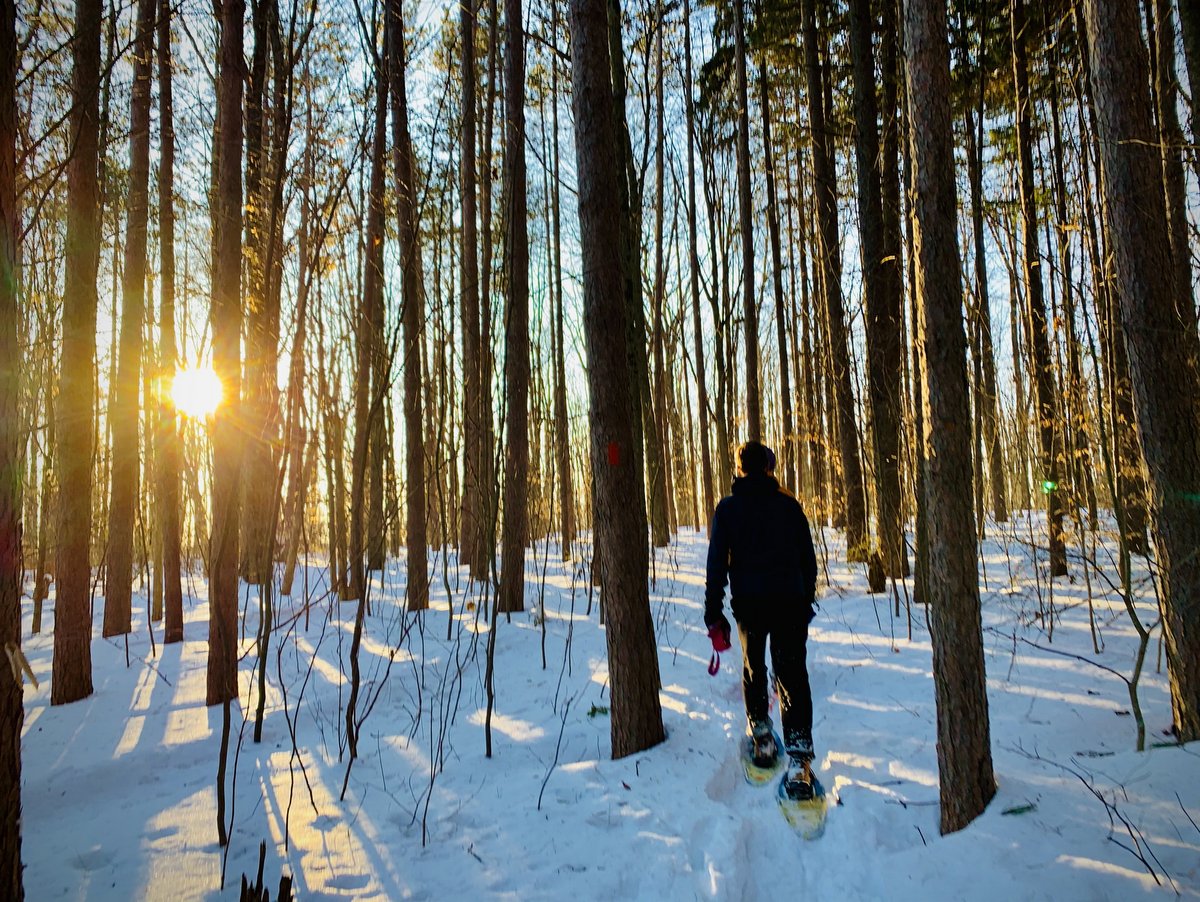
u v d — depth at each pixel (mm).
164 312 8227
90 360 6043
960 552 2852
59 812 3633
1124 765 3072
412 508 8945
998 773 3139
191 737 4598
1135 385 3539
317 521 16609
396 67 6426
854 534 8789
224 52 5562
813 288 10750
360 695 5445
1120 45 3576
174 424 8141
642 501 4113
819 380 10711
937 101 2883
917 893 2504
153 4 7613
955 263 2885
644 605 3977
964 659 2838
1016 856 2557
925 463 2957
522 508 8344
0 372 2088
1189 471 3359
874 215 7613
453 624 7918
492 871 2758
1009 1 8062
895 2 7797
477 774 3764
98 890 2758
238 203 5449
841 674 5195
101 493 11688
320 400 7773
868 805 3123
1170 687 3422
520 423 8359
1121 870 2422
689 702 4664
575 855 2826
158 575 9930
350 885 2723
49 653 8031
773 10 9742
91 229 6152
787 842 2953
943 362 2865
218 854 3010
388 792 3566
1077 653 4785
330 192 4980
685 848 2838
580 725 4441
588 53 4074
